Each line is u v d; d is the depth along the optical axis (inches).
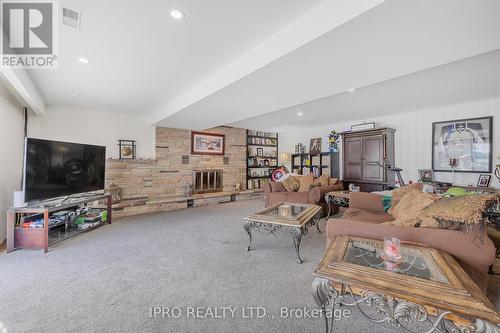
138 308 62.0
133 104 157.6
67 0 57.6
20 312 60.1
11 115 124.7
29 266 87.5
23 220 108.7
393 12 50.7
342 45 64.9
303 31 64.2
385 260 52.7
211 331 53.6
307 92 106.7
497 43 64.6
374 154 185.9
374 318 57.7
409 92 130.8
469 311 34.5
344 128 227.6
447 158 161.8
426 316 38.6
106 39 75.8
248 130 271.6
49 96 137.2
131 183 187.8
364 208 120.8
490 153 144.8
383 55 71.2
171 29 70.4
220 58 90.2
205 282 75.7
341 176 226.4
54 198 118.9
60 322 56.4
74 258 95.2
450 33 59.3
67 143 127.1
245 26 69.4
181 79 111.7
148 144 200.7
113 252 101.8
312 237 121.7
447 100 146.8
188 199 203.8
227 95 111.0
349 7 53.5
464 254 55.9
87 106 162.2
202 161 230.2
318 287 47.2
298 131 274.4
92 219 137.9
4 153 117.4
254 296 67.7
